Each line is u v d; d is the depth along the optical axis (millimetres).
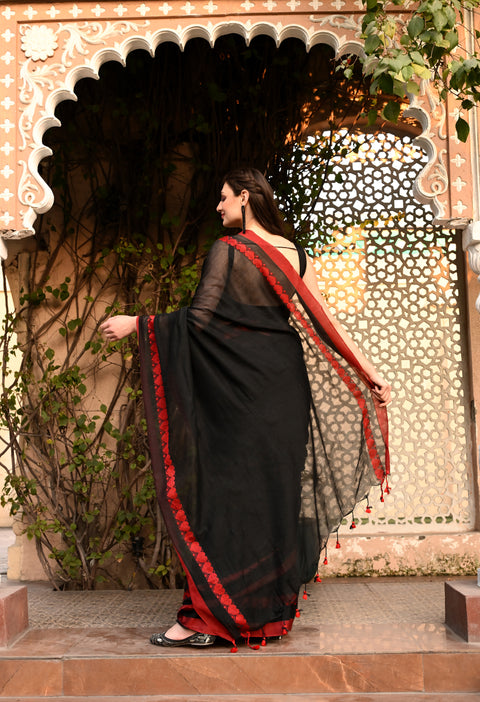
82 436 3842
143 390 2426
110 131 4035
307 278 2561
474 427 3869
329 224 4062
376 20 2424
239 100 4023
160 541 3613
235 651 2295
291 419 2408
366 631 2529
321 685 2254
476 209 2764
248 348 2402
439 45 2387
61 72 2826
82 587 3648
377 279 4047
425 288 4031
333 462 2508
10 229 2738
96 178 4008
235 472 2373
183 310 2438
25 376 3709
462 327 4008
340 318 4027
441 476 3928
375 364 3994
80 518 3723
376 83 2359
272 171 3996
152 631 2615
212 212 3984
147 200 3992
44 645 2416
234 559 2344
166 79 4023
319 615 2799
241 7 2824
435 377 4008
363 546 3742
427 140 2799
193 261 3963
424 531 3883
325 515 2469
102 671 2270
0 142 2781
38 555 3594
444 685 2254
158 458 2391
